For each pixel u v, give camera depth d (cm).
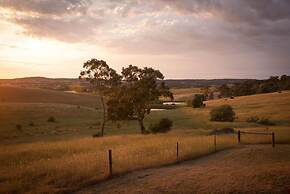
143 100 5372
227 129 3747
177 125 6353
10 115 7356
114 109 5541
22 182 1333
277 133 3244
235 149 2234
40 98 12456
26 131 5450
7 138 4700
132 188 1228
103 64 5484
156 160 1734
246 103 9931
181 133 3925
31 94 13025
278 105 8825
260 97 11219
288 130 3728
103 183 1336
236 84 17200
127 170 1528
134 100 5356
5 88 13500
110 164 1447
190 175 1380
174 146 2259
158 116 8419
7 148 2983
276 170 1348
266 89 15462
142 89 5325
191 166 1636
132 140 3017
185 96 18925
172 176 1383
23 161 1997
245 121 6781
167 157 1814
